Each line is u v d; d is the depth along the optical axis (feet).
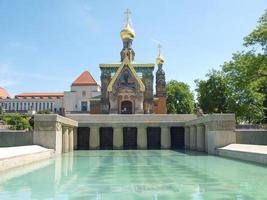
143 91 262.06
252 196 47.32
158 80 293.64
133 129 200.54
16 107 499.10
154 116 191.01
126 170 81.61
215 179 64.28
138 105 260.42
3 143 133.28
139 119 190.29
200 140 153.28
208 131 132.57
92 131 183.93
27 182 61.72
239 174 69.87
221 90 239.30
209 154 131.54
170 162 102.01
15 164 79.15
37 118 126.93
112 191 52.60
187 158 115.24
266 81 160.76
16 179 65.36
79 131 192.13
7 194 50.37
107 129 198.70
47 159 113.91
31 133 133.69
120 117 190.29
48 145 126.41
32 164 93.40
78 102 398.01
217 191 51.62
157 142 199.21
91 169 84.07
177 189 53.83
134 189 54.29
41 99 497.87
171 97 349.82
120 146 183.42
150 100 272.92
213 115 126.93
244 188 53.83
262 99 218.38
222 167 83.20
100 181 63.41
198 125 153.79
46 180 64.39
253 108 215.92
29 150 102.37
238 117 220.02
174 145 197.26
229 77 191.52
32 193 51.06
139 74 276.82
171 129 197.67
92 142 183.21
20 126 227.40
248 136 131.54
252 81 162.91
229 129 126.11
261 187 54.70
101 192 51.75
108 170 81.87
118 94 261.44
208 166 86.99
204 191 51.72
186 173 74.28
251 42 159.02
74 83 401.29
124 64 263.70
